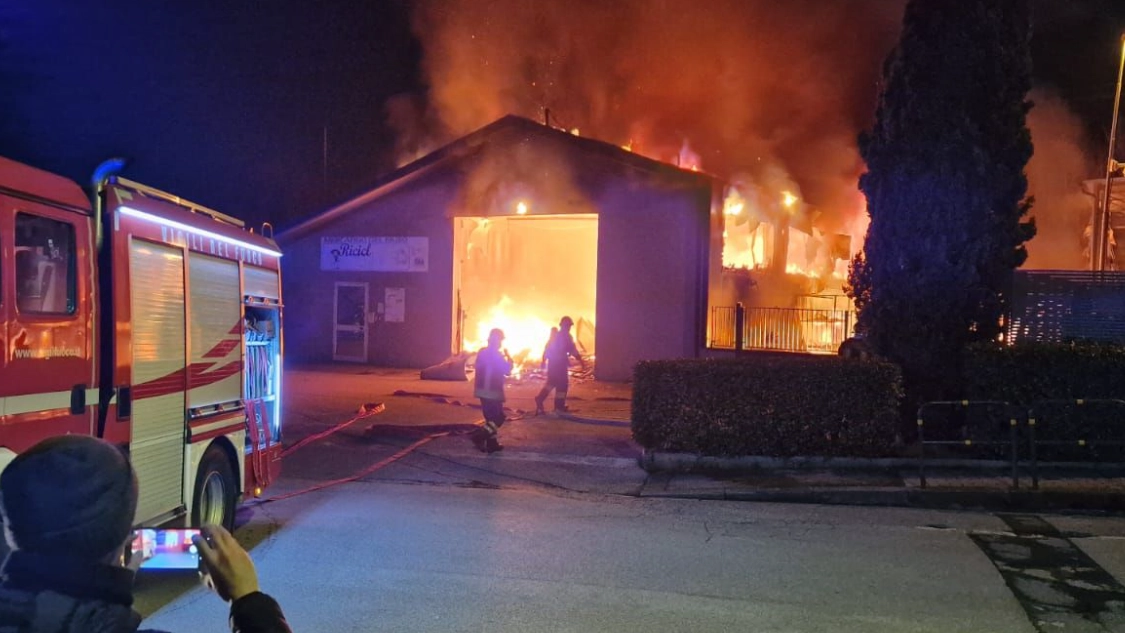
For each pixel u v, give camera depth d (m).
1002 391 10.16
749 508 8.60
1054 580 6.24
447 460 10.77
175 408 5.89
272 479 7.93
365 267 22.16
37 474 1.63
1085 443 8.89
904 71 10.95
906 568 6.53
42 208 4.60
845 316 18.70
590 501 8.85
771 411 10.23
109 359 5.12
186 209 6.42
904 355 10.96
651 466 10.27
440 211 21.42
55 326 4.68
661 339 19.39
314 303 22.66
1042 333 11.44
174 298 5.91
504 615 5.48
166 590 5.84
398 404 15.74
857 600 5.80
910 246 10.95
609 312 19.77
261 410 7.62
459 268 22.08
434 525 7.76
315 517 8.02
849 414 10.16
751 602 5.75
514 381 19.88
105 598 1.64
